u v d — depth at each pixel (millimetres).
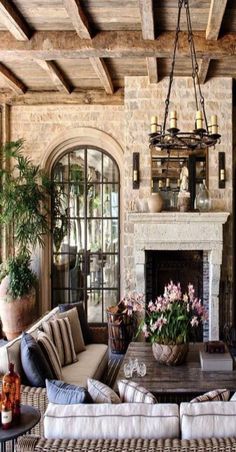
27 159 6277
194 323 3504
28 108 6266
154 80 5391
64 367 3607
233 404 1910
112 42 4137
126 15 3828
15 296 5668
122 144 6219
